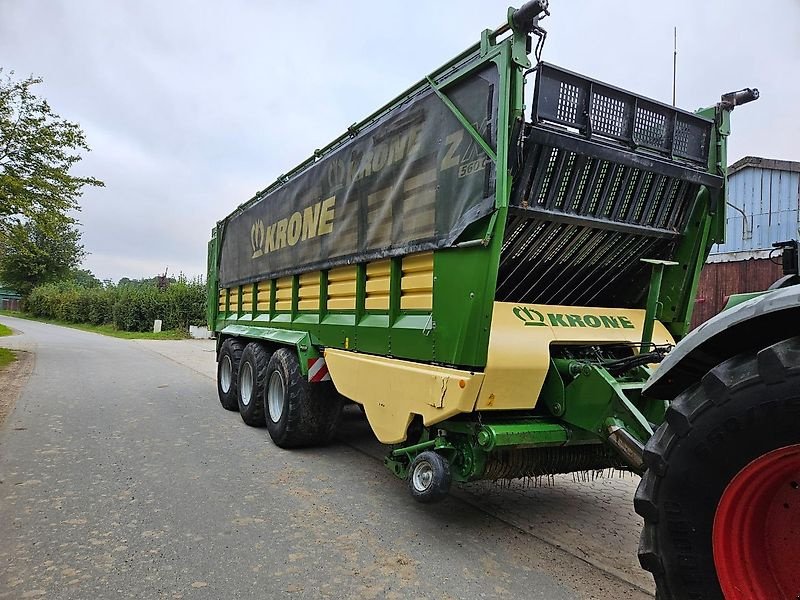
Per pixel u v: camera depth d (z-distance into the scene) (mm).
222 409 8633
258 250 7598
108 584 3135
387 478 5207
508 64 3252
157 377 12398
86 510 4254
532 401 3631
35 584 3119
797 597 1976
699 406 2037
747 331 2193
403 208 4164
